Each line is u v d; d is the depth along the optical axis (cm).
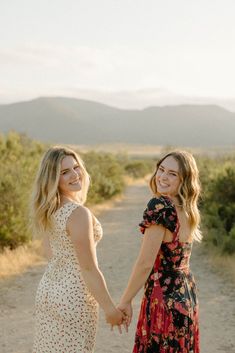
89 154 3100
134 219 1923
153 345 357
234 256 1048
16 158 1698
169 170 364
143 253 354
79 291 348
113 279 977
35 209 356
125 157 6191
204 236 1230
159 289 357
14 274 954
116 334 641
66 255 350
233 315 715
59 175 351
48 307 353
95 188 2230
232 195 1306
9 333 641
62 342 347
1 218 1138
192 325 362
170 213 353
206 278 946
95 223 357
